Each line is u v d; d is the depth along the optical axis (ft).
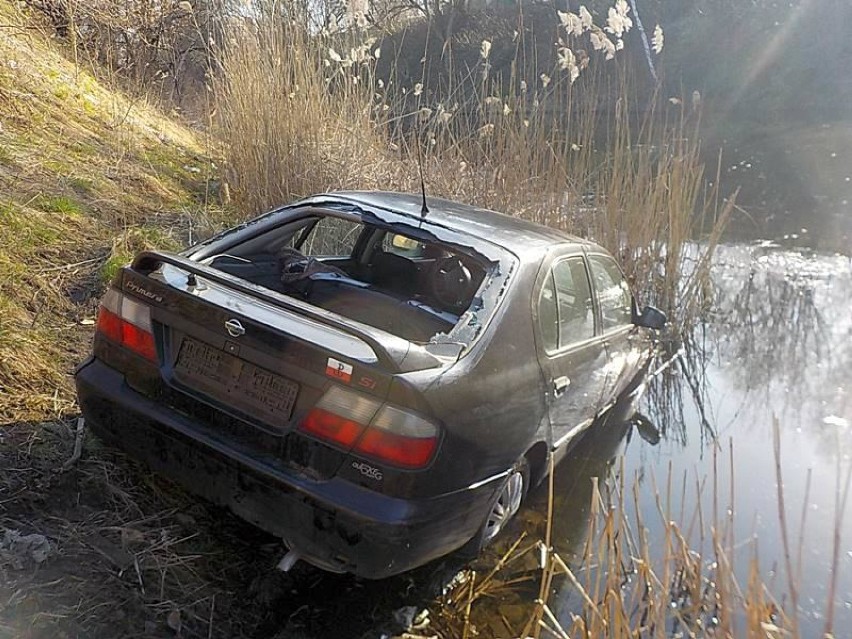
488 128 23.65
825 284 26.99
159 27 36.27
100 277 16.67
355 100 26.35
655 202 23.29
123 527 9.70
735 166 48.08
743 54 67.00
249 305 9.48
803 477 14.66
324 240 14.83
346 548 8.36
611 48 22.67
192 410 9.16
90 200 20.80
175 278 10.03
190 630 8.58
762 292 26.11
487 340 9.97
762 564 11.86
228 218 23.66
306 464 8.53
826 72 65.51
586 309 13.53
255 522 8.89
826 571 11.85
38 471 10.19
